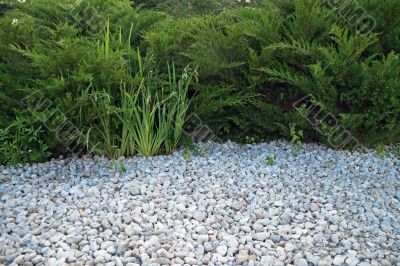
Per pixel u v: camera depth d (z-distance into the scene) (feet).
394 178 14.16
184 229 11.28
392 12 16.25
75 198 12.91
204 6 24.39
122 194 13.07
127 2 20.06
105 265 9.99
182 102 15.88
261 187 13.65
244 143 17.44
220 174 14.35
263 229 11.39
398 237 11.06
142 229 11.33
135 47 18.57
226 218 11.82
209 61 16.06
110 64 14.96
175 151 16.11
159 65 17.10
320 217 11.87
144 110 15.52
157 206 12.41
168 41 17.17
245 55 16.70
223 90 16.65
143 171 14.62
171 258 10.25
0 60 16.85
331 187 13.62
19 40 15.94
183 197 12.80
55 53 15.26
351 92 15.72
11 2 19.60
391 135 15.93
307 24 16.44
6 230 11.27
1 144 14.94
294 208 12.41
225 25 17.51
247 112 17.11
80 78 14.57
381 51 16.69
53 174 14.48
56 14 19.15
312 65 14.98
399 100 15.17
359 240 10.93
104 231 11.27
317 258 10.14
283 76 15.76
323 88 15.70
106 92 15.47
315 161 15.46
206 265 10.11
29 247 10.59
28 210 12.24
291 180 14.05
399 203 12.69
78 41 15.97
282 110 16.99
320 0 16.97
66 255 10.25
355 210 12.23
